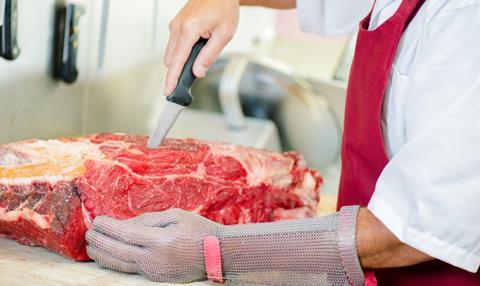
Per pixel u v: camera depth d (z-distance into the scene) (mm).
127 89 2264
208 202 1555
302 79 3016
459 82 1186
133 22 2205
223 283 1331
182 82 1494
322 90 2992
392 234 1207
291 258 1265
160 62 2443
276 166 1701
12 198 1399
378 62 1340
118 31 2129
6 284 1236
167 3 2400
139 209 1466
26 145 1527
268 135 2893
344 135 1540
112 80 2158
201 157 1604
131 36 2211
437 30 1232
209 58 1501
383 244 1219
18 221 1386
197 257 1299
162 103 2574
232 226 1324
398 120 1345
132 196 1464
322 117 2910
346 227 1230
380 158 1394
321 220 1268
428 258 1231
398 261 1247
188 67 1495
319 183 1813
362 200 1483
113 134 1704
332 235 1233
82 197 1377
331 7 1837
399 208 1187
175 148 1610
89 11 1956
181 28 1495
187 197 1529
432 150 1155
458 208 1142
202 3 1501
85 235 1366
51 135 1905
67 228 1345
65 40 1857
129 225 1320
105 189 1418
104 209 1400
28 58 1740
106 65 2104
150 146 1574
